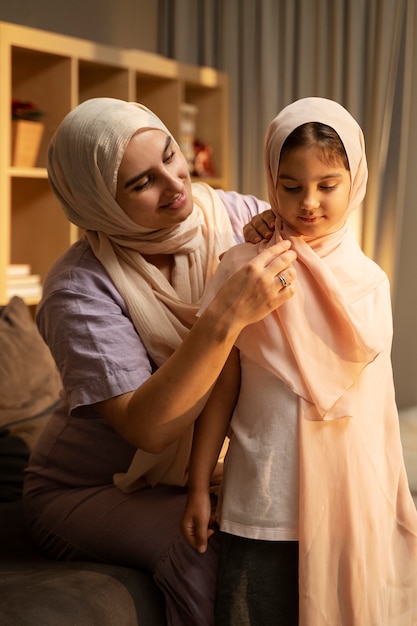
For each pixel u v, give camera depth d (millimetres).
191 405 1392
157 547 1522
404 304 3514
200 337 1325
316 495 1326
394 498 1439
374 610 1370
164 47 4082
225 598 1375
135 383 1478
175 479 1613
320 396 1316
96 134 1506
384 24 3424
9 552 1757
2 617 1295
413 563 1451
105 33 3814
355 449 1354
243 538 1367
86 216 1590
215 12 4043
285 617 1367
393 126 3465
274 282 1304
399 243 3494
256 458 1352
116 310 1540
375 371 1398
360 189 1396
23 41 2855
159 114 3674
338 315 1346
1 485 2047
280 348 1361
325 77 3684
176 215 1545
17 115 2990
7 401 2125
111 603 1411
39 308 1605
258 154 3994
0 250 2865
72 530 1658
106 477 1725
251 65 3967
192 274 1624
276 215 1429
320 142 1279
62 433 1761
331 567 1347
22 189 3207
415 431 2564
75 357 1504
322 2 3645
